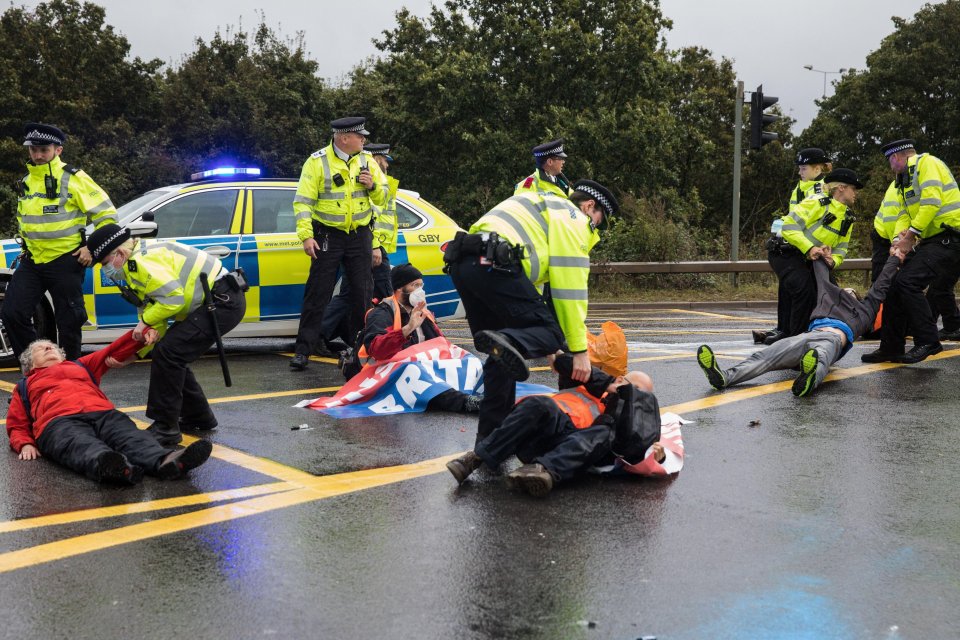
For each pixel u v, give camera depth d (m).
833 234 7.86
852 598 3.22
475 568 3.47
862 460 4.99
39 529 3.88
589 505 4.23
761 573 3.44
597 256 17.94
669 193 27.25
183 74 33.00
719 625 3.01
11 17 33.47
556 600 3.19
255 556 3.58
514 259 4.37
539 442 4.54
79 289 7.31
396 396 6.29
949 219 7.95
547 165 7.63
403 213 9.45
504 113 27.75
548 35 27.06
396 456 5.07
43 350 4.98
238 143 31.53
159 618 3.03
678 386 7.12
